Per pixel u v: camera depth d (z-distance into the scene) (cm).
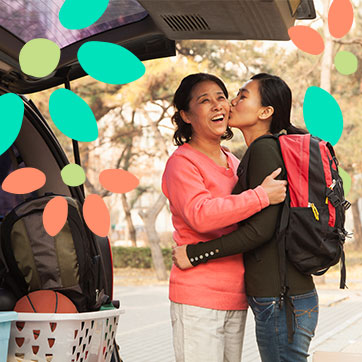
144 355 699
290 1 218
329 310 1094
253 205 229
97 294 247
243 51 1872
